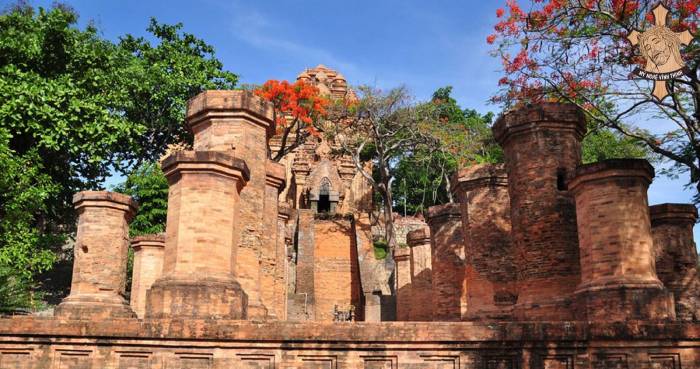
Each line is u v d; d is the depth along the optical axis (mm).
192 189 11742
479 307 16438
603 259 11625
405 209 52062
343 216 43719
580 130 14719
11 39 22016
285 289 21641
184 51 30031
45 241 23078
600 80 17328
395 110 40000
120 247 16750
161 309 11008
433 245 20172
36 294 20219
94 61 24094
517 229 14414
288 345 10562
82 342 10422
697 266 15695
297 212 39312
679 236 15797
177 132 29594
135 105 27312
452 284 19344
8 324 10336
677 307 15328
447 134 40094
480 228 17047
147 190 28969
